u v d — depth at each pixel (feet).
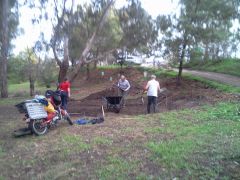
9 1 95.50
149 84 44.86
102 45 104.17
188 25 77.61
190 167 19.89
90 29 98.37
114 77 130.93
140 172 19.69
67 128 33.96
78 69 92.32
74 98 80.43
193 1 78.43
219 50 116.88
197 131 29.17
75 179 19.36
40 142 28.71
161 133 29.14
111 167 20.77
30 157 24.36
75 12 94.07
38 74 111.86
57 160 23.20
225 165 19.95
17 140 30.22
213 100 52.37
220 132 28.43
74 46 105.60
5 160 24.14
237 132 28.22
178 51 82.74
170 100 61.62
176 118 36.91
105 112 48.57
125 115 44.01
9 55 116.78
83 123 37.04
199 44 80.79
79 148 25.43
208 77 90.43
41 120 32.12
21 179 20.24
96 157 23.12
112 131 30.94
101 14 94.79
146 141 26.45
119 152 23.88
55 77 124.36
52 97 35.58
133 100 66.80
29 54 113.39
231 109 40.60
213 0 76.02
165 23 81.30
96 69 157.28
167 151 23.16
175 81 91.61
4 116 46.96
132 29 93.61
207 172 18.95
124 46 98.84
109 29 100.63
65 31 89.30
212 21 78.89
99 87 116.88
